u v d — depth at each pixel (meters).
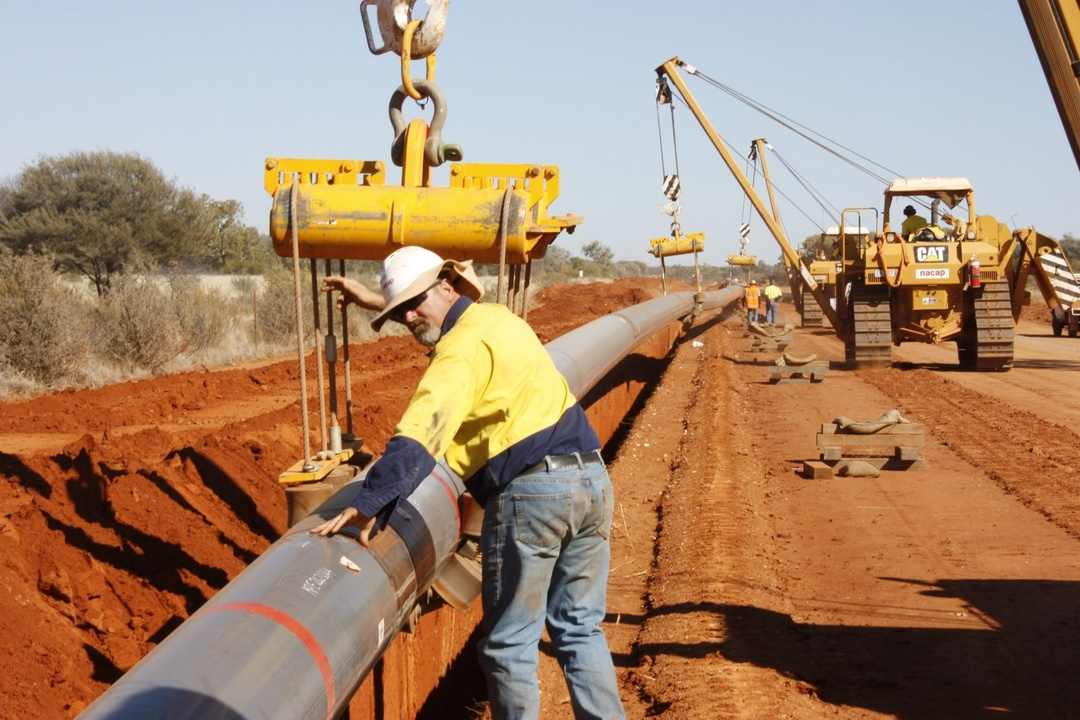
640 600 6.84
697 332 32.75
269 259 50.66
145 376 17.28
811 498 9.70
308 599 3.37
